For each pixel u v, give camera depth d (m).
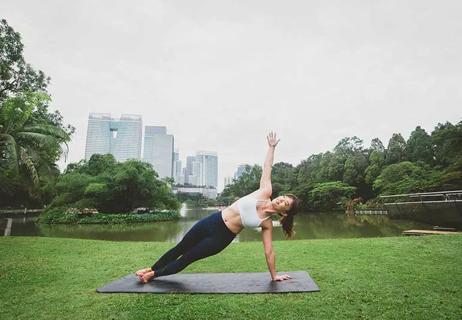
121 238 14.28
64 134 12.05
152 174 32.53
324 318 2.42
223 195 80.25
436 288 3.13
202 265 4.40
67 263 4.62
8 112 10.27
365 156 42.69
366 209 31.52
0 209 36.50
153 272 3.36
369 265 4.12
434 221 13.41
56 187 28.12
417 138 35.03
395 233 12.91
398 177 29.42
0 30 14.31
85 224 24.39
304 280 3.36
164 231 17.92
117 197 30.59
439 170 28.25
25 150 10.70
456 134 22.81
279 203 3.34
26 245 6.42
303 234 13.67
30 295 3.11
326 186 37.34
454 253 4.77
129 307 2.66
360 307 2.63
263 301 2.75
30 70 15.05
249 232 13.30
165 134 154.50
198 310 2.57
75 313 2.58
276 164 65.25
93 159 35.88
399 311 2.55
